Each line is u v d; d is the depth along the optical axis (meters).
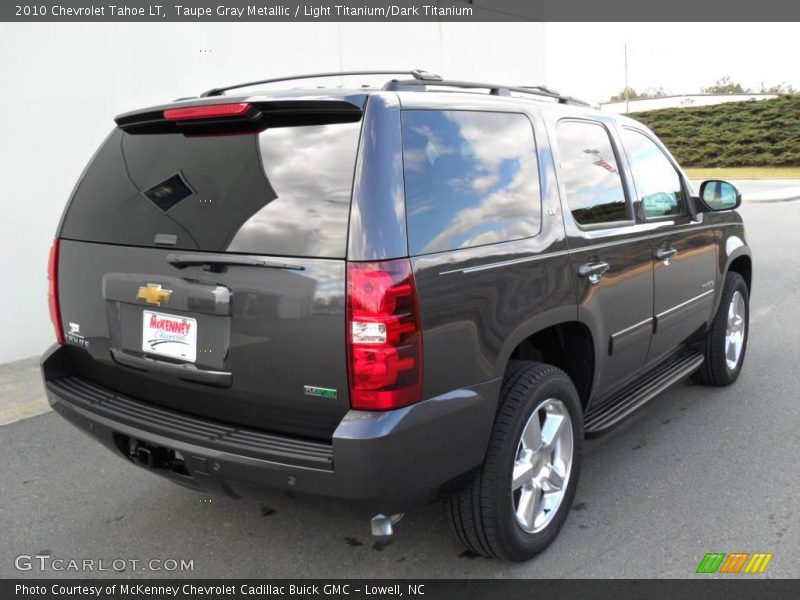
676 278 4.04
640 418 4.48
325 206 2.30
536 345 3.39
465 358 2.48
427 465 2.37
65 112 6.12
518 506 2.87
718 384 4.94
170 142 2.76
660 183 4.09
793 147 32.62
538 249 2.88
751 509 3.31
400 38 9.77
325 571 2.94
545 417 2.99
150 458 2.66
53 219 6.14
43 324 6.16
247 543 3.17
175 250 2.55
